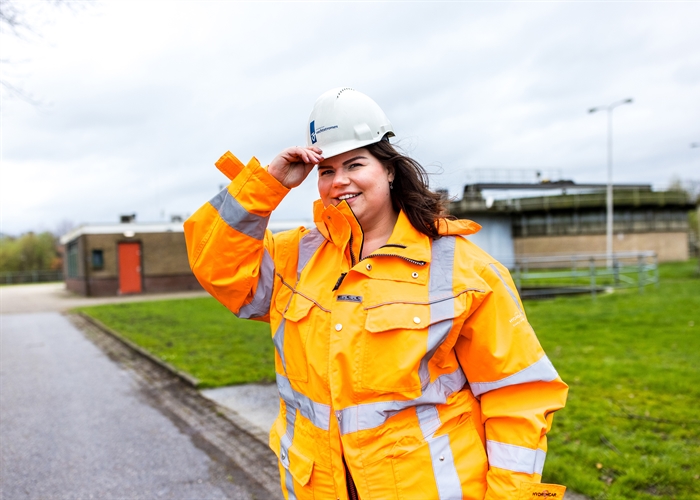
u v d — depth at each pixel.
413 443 1.43
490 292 1.47
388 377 1.41
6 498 3.59
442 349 1.48
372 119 1.64
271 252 1.81
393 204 1.71
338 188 1.62
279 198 1.65
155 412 5.42
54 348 9.61
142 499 3.54
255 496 3.55
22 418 5.34
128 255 22.25
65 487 3.74
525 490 1.39
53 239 54.38
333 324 1.49
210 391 6.09
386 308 1.45
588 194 28.61
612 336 7.96
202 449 4.38
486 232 28.66
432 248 1.58
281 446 1.67
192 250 1.70
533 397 1.48
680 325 8.69
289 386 1.64
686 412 4.52
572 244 29.12
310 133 1.71
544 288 15.73
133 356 8.45
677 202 30.02
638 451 3.77
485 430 1.55
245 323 11.33
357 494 1.48
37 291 28.78
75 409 5.63
